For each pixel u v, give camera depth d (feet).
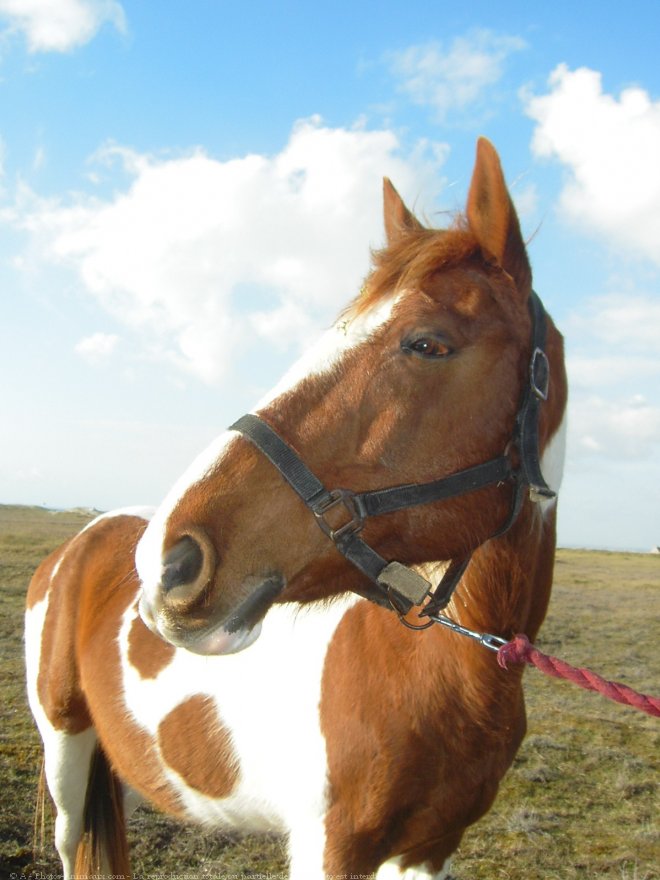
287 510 5.47
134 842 12.98
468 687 6.40
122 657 9.42
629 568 89.71
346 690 6.81
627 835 13.97
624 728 20.54
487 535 5.94
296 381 5.82
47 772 10.86
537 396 5.89
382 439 5.60
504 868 12.58
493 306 5.80
